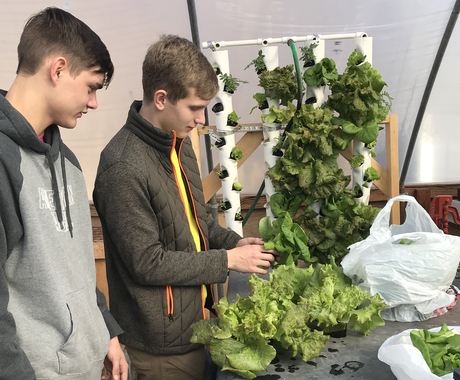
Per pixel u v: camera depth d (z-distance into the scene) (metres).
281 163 1.51
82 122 2.34
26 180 0.75
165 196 1.07
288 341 0.91
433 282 1.09
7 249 0.73
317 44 1.47
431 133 2.57
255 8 2.09
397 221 1.94
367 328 1.03
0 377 0.68
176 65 0.98
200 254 1.10
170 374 1.17
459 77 2.34
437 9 2.09
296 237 1.20
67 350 0.83
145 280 1.05
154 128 1.03
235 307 0.96
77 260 0.91
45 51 0.75
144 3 2.03
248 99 2.37
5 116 0.72
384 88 2.41
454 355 0.79
